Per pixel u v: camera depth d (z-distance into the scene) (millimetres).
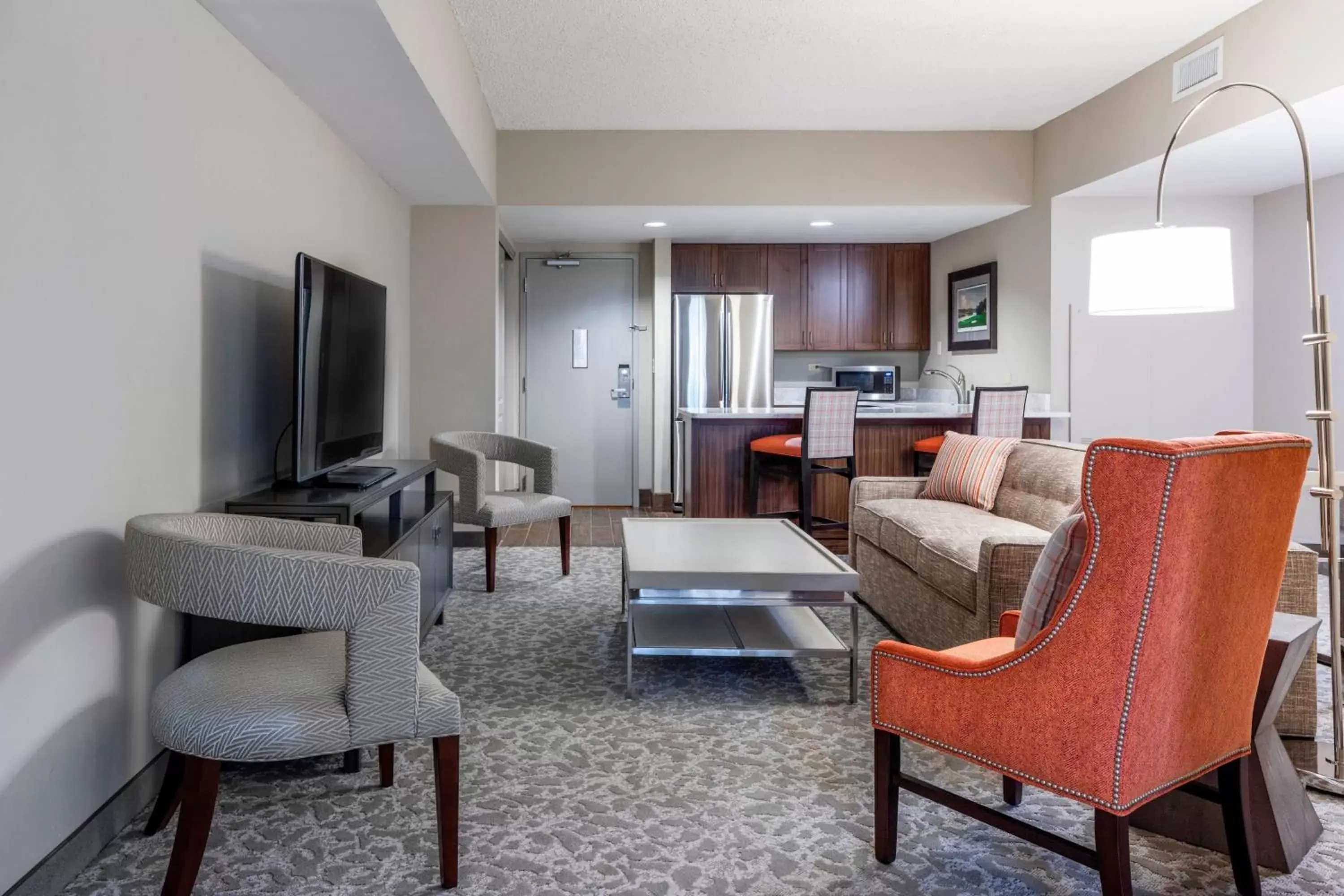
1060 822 1929
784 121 5234
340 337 2938
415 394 5266
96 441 1815
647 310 7078
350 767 2162
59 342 1676
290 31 2537
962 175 5504
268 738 1495
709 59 4156
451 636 3391
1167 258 2545
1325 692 2768
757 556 2973
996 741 1529
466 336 5273
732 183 5434
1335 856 1793
